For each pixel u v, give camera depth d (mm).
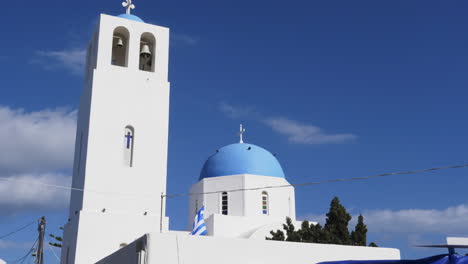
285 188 37125
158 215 27594
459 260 13078
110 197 27016
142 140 28656
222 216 34188
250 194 35844
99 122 27969
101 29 29609
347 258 20375
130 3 32094
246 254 18766
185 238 18062
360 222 32312
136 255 17984
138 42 30375
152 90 29781
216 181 36875
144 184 27953
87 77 31172
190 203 38281
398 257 21172
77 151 29859
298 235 30328
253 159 37344
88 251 25672
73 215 27766
